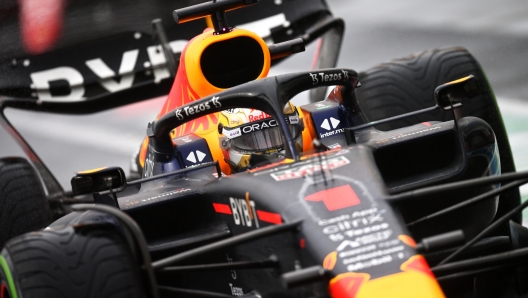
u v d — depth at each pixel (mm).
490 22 55688
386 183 20797
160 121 21625
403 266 15922
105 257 18047
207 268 18000
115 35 34125
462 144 20469
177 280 21281
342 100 23281
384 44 55469
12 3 33094
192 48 23625
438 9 61562
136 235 17031
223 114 22625
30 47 33438
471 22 56750
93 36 33969
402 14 61938
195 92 23594
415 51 53406
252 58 23594
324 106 23484
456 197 20453
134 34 34250
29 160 31875
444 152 21109
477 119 21391
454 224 20906
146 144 27266
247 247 19172
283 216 17500
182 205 20688
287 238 17516
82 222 19875
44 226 27922
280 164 19500
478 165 20812
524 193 28828
